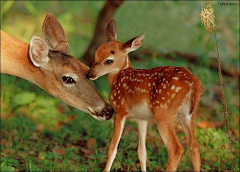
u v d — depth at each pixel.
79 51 18.61
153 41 18.89
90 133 12.37
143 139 9.76
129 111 9.27
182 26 19.12
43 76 9.12
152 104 8.79
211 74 16.59
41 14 19.58
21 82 15.25
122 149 11.38
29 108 14.09
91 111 9.28
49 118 13.54
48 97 14.44
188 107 8.71
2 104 14.18
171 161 8.56
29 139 12.13
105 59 9.39
